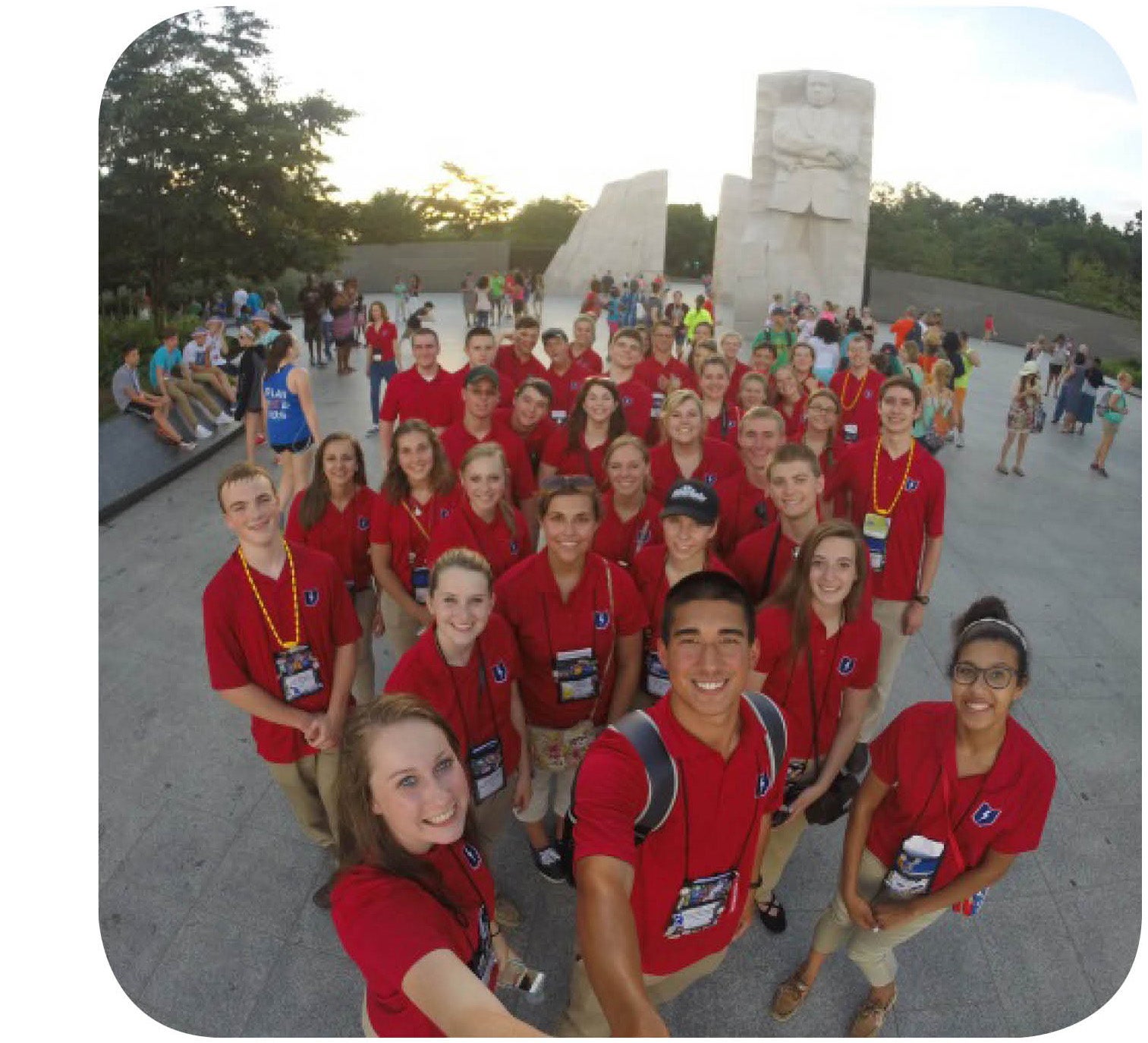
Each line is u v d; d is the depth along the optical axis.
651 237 29.94
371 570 4.09
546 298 30.41
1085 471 10.23
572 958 3.15
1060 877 3.66
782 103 20.44
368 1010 1.84
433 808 1.76
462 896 1.96
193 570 6.30
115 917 3.32
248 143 14.19
